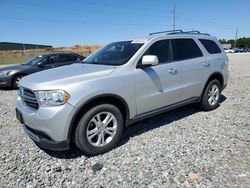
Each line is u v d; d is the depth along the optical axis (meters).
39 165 3.35
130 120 3.97
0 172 3.20
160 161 3.34
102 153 3.64
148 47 4.20
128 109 3.85
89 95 3.30
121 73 3.75
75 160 3.47
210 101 5.54
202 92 5.29
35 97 3.30
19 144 4.05
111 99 3.67
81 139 3.38
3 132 4.64
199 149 3.65
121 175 3.05
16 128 4.86
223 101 6.51
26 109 3.49
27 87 3.44
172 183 2.83
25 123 3.54
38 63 10.06
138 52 4.05
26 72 9.81
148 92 4.08
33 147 3.92
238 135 4.14
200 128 4.53
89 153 3.51
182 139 4.04
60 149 3.29
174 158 3.40
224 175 2.94
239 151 3.55
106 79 3.54
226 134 4.20
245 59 25.75
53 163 3.40
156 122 4.91
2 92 9.20
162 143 3.91
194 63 4.91
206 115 5.30
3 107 6.63
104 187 2.82
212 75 5.39
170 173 3.04
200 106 5.52
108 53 4.56
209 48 5.51
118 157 3.51
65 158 3.53
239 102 6.33
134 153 3.61
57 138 3.22
